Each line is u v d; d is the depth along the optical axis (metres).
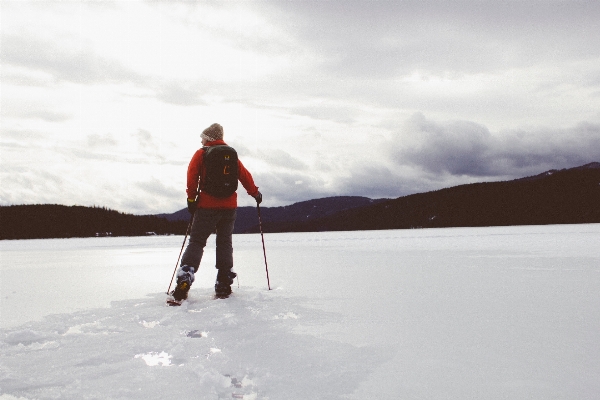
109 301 3.36
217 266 3.54
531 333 2.06
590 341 1.90
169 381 1.52
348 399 1.32
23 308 3.07
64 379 1.55
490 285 3.69
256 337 2.11
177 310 2.88
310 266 5.97
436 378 1.49
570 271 4.55
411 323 2.35
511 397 1.30
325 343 1.97
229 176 3.53
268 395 1.37
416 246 11.09
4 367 1.71
